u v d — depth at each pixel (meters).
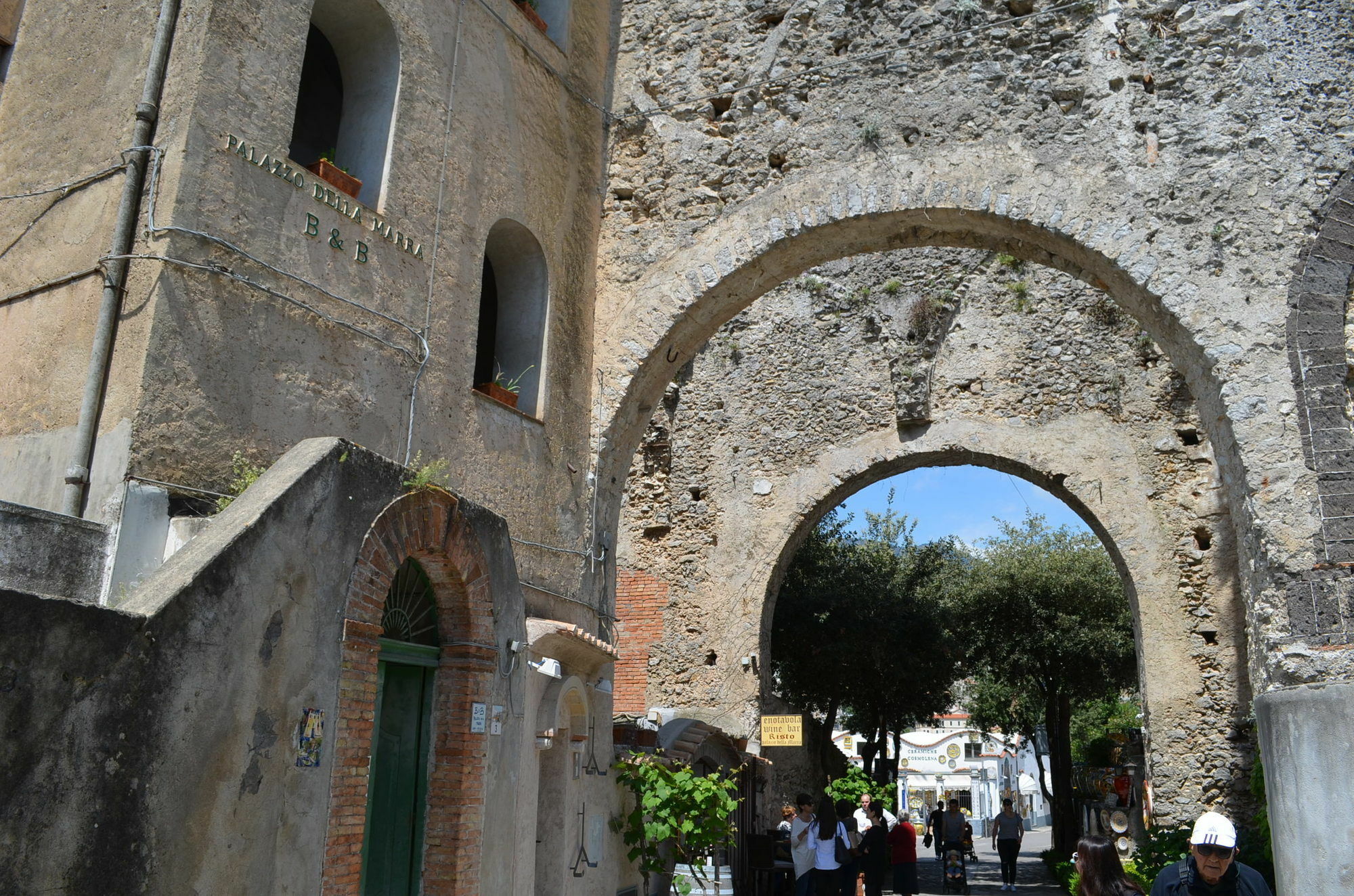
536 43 10.48
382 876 6.55
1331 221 8.81
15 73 8.07
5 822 3.92
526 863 8.10
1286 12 9.45
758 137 10.81
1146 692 14.77
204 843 4.84
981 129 10.02
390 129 8.44
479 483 8.97
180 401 6.52
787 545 17.42
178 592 4.77
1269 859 11.24
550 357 10.09
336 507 5.94
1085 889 5.39
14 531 5.65
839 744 39.38
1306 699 7.41
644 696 17.39
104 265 6.69
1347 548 7.98
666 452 18.52
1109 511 15.67
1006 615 23.28
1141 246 9.26
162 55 7.09
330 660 5.81
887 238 10.55
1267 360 8.63
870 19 10.70
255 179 7.20
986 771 62.62
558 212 10.48
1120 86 9.73
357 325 7.90
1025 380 16.72
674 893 11.06
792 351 18.30
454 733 7.07
